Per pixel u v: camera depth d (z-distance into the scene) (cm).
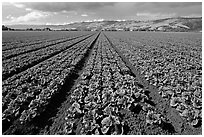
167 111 1030
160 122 877
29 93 1145
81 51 2939
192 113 933
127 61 2356
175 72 1612
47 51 2806
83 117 903
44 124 903
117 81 1427
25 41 4459
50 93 1148
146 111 1011
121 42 4712
